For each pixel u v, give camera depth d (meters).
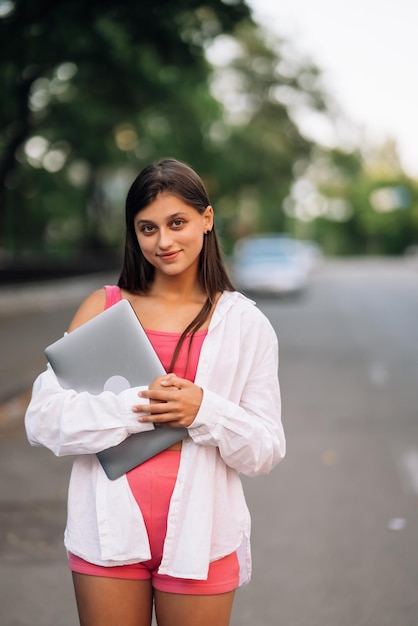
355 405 9.58
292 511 5.60
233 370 2.29
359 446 7.53
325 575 4.48
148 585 2.30
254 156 43.62
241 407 2.36
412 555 4.77
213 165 38.16
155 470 2.22
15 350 14.19
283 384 11.05
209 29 18.23
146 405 2.14
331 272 53.78
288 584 4.37
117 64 23.11
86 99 27.56
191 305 2.37
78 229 49.81
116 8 17.38
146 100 25.69
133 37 18.16
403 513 5.55
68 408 2.17
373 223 97.25
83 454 2.28
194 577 2.17
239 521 2.30
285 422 8.64
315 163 48.16
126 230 2.41
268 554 4.79
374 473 6.58
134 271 2.41
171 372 2.29
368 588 4.32
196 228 2.29
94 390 2.24
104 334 2.26
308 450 7.38
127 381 2.23
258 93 44.59
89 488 2.27
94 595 2.25
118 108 26.36
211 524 2.22
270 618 3.97
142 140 35.56
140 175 2.29
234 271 28.22
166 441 2.21
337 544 4.95
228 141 42.97
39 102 28.38
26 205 44.22
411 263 72.38
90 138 31.38
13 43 19.98
